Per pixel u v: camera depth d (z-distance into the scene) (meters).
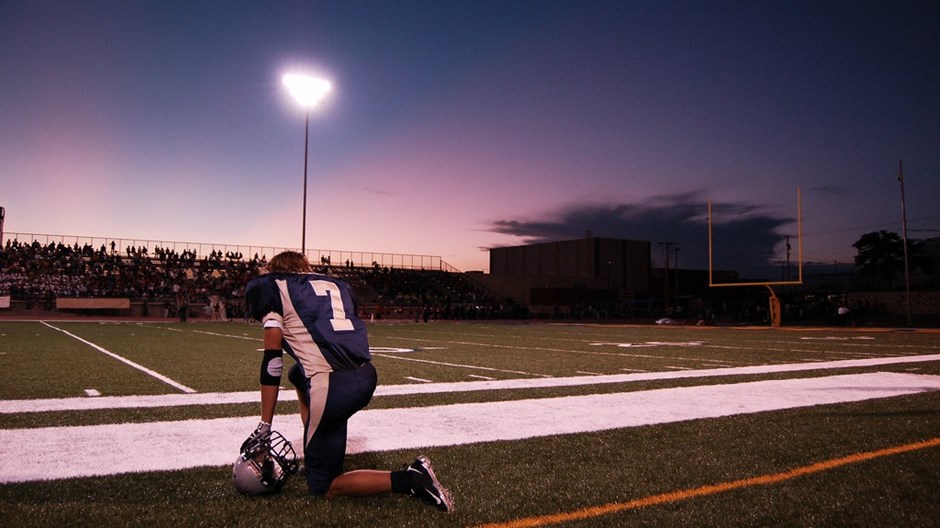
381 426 5.05
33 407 5.87
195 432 4.74
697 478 3.70
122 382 7.89
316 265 52.66
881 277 50.47
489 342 17.70
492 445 4.45
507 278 57.66
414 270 57.84
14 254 41.31
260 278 3.16
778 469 3.91
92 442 4.39
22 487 3.33
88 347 13.86
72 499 3.16
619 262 64.06
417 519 2.97
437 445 4.42
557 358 12.13
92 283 40.72
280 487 3.29
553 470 3.83
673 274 69.31
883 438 4.77
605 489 3.47
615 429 5.03
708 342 17.75
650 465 3.97
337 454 3.05
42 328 22.78
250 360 11.02
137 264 45.66
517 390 7.31
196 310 39.84
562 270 64.94
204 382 7.93
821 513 3.13
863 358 12.12
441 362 11.19
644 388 7.55
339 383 2.98
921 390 7.36
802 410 5.95
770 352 13.75
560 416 5.57
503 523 2.93
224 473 3.65
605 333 23.95
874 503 3.29
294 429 4.82
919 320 34.78
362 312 43.53
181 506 3.08
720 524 2.97
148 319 36.03
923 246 59.06
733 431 4.99
